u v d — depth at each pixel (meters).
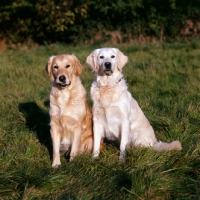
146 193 4.71
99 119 6.45
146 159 5.44
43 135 7.18
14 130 7.07
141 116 6.73
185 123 7.03
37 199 4.64
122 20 24.03
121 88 6.35
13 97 9.36
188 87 9.72
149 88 10.14
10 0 24.05
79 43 24.14
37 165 5.66
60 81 6.06
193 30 23.12
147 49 17.97
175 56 14.64
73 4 24.03
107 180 5.04
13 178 5.11
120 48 18.69
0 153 5.92
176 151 5.82
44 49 19.95
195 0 22.84
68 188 4.89
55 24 23.80
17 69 13.05
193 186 4.89
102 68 6.27
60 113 6.19
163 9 23.77
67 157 6.66
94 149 6.35
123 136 6.33
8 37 25.19
